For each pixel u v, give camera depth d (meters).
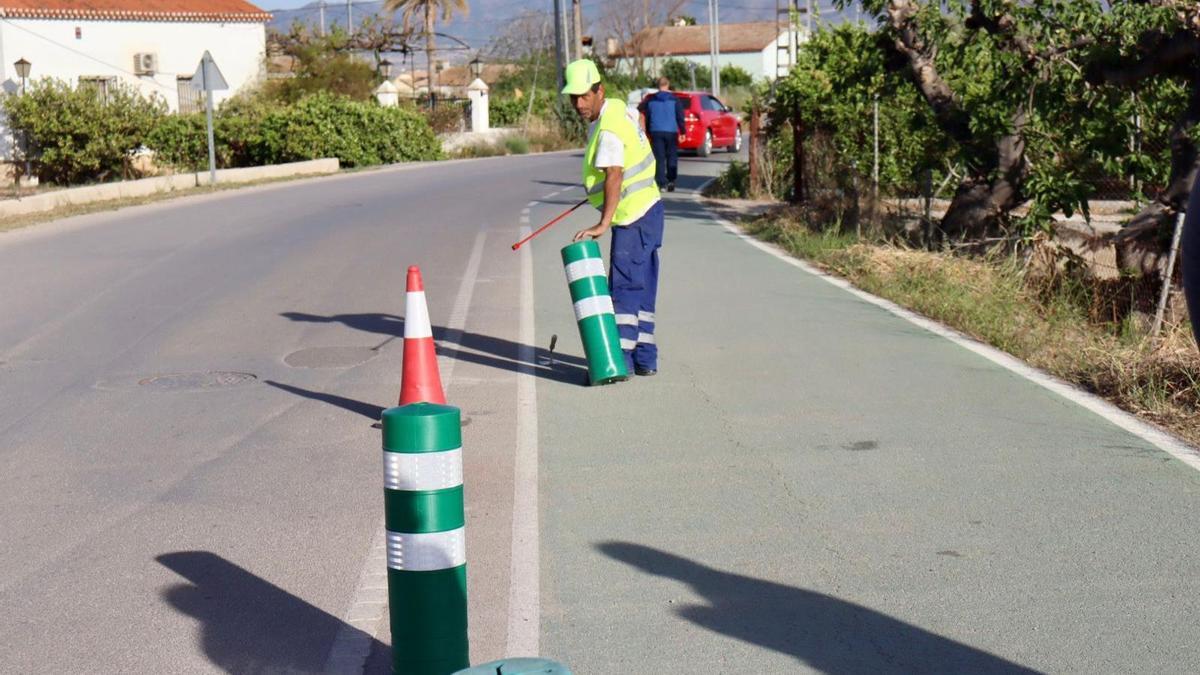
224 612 4.86
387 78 52.25
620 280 8.36
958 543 5.38
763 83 24.45
